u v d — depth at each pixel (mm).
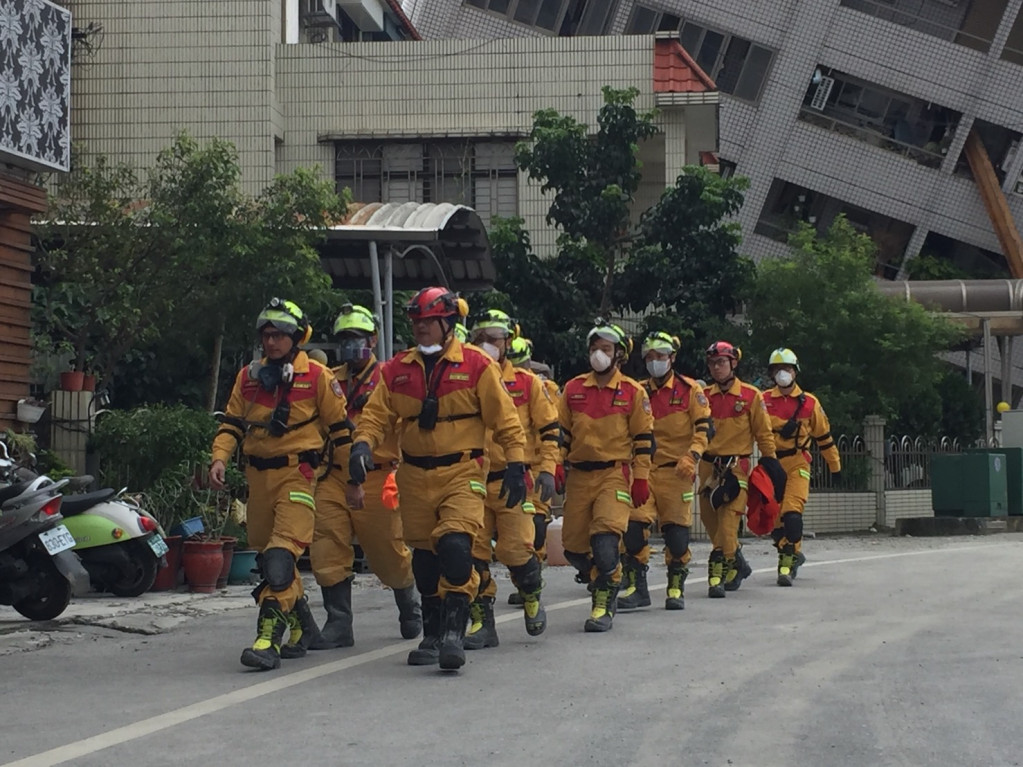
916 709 6734
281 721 6469
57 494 10078
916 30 38281
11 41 13781
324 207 16641
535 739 6039
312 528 8219
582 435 10039
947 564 14945
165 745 5980
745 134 38688
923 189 38438
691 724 6367
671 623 10141
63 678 7852
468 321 21016
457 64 25250
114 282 16688
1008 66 38000
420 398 7980
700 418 11195
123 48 24547
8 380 14164
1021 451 23234
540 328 22344
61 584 10211
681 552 11188
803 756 5734
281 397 8070
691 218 22734
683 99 24469
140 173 24281
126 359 18609
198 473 13922
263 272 16438
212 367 18016
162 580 12406
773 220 38844
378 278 16656
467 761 5633
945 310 27672
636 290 22875
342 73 25203
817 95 38625
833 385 23141
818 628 9734
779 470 12430
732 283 23094
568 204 22812
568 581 13625
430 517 8031
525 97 25141
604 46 25000
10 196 13984
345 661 8297
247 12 24547
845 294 23047
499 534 9094
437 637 8203
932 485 22750
